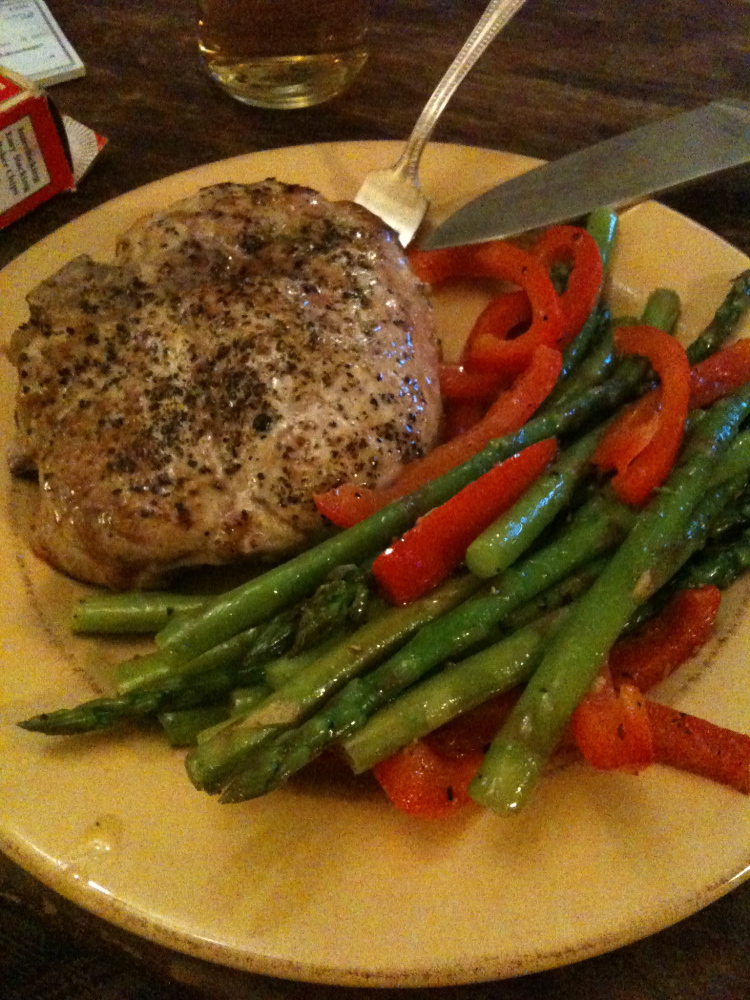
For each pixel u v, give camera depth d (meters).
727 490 0.25
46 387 0.26
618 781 0.21
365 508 0.24
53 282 0.27
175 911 0.19
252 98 0.38
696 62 0.41
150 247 0.28
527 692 0.21
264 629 0.23
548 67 0.41
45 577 0.25
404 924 0.19
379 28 0.43
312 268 0.28
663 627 0.23
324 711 0.21
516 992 0.21
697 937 0.22
